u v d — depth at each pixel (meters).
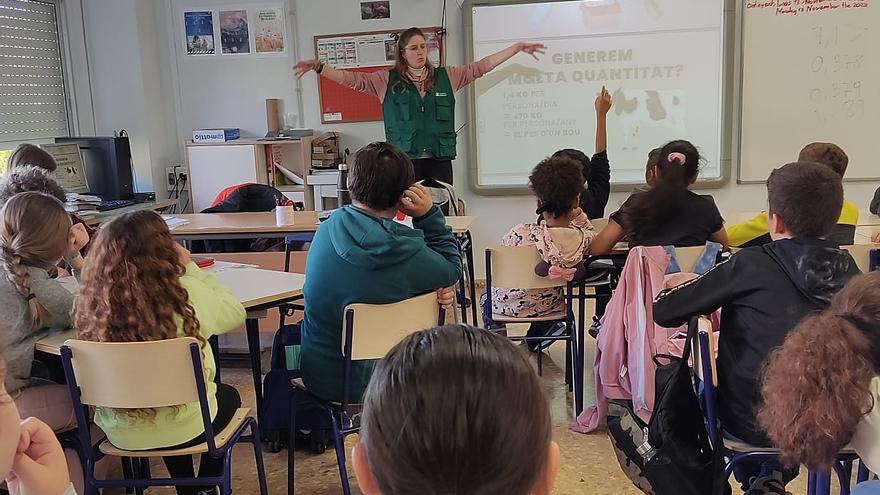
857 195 5.16
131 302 1.90
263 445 3.04
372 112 5.58
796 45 5.02
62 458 1.06
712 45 5.11
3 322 2.05
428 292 2.34
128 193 5.07
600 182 4.07
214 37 5.64
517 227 3.26
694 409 2.01
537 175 3.22
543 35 5.24
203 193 5.36
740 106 5.15
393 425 0.68
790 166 2.00
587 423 3.07
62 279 2.35
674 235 3.02
